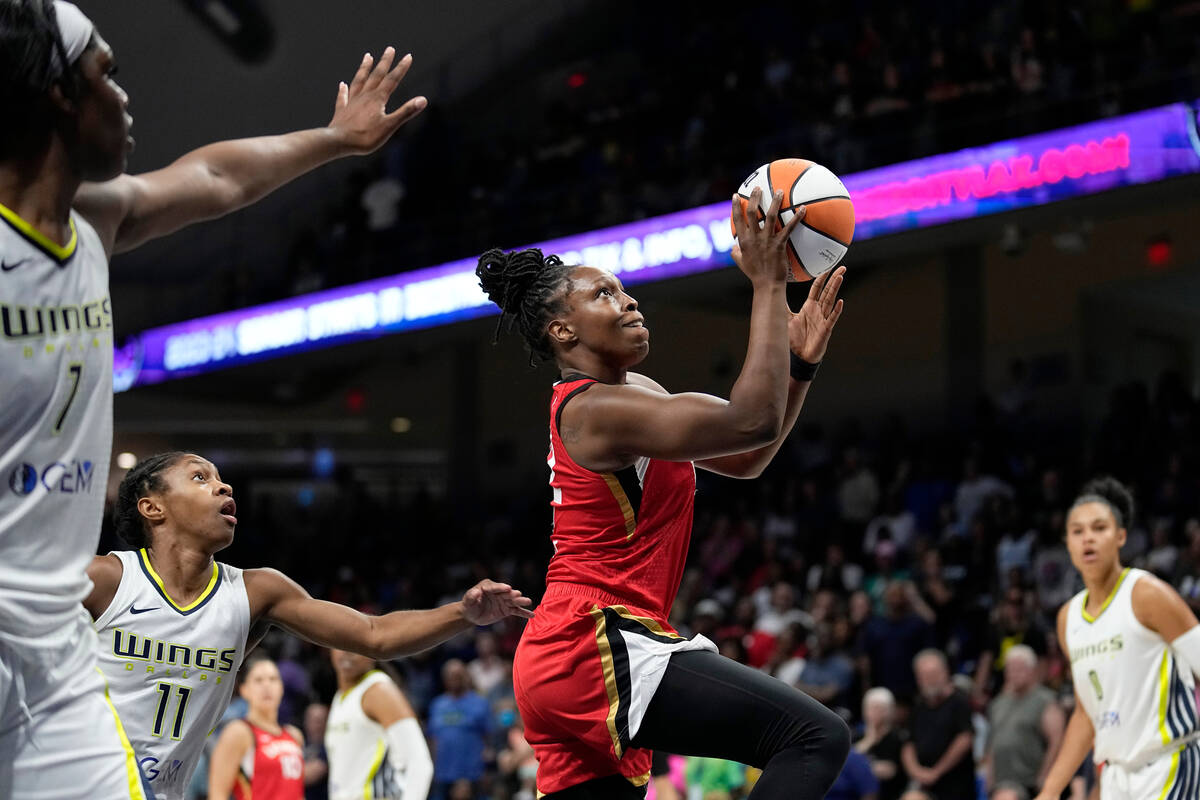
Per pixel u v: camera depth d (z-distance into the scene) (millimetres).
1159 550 8734
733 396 2254
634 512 2447
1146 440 10469
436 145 15195
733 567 11523
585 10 16156
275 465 18484
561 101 15305
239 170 2176
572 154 14461
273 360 14266
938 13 12812
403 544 16266
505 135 15367
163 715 2732
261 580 2848
